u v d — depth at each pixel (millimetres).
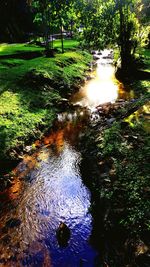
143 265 6777
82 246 8570
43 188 11695
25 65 30875
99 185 10781
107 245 8203
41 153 14703
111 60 46812
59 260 8156
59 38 74812
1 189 11633
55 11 45094
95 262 7973
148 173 10086
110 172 11023
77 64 37625
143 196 9016
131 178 10117
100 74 35000
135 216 8336
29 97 21203
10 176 12516
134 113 15164
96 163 12203
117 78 31875
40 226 9539
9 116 17234
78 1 34375
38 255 8383
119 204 9211
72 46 54062
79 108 21812
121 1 30938
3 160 13297
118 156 11820
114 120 16234
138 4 39312
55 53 42875
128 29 31047
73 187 11633
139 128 13469
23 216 10055
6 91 21344
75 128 17859
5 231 9367
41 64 31516
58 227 9414
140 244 7395
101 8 33062
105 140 13320
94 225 9406
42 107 20438
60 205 10586
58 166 13328
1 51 43375
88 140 15008
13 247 8711
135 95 24016
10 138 14953
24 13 80750
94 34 34375
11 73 26438
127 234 7996
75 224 9539
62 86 25953
